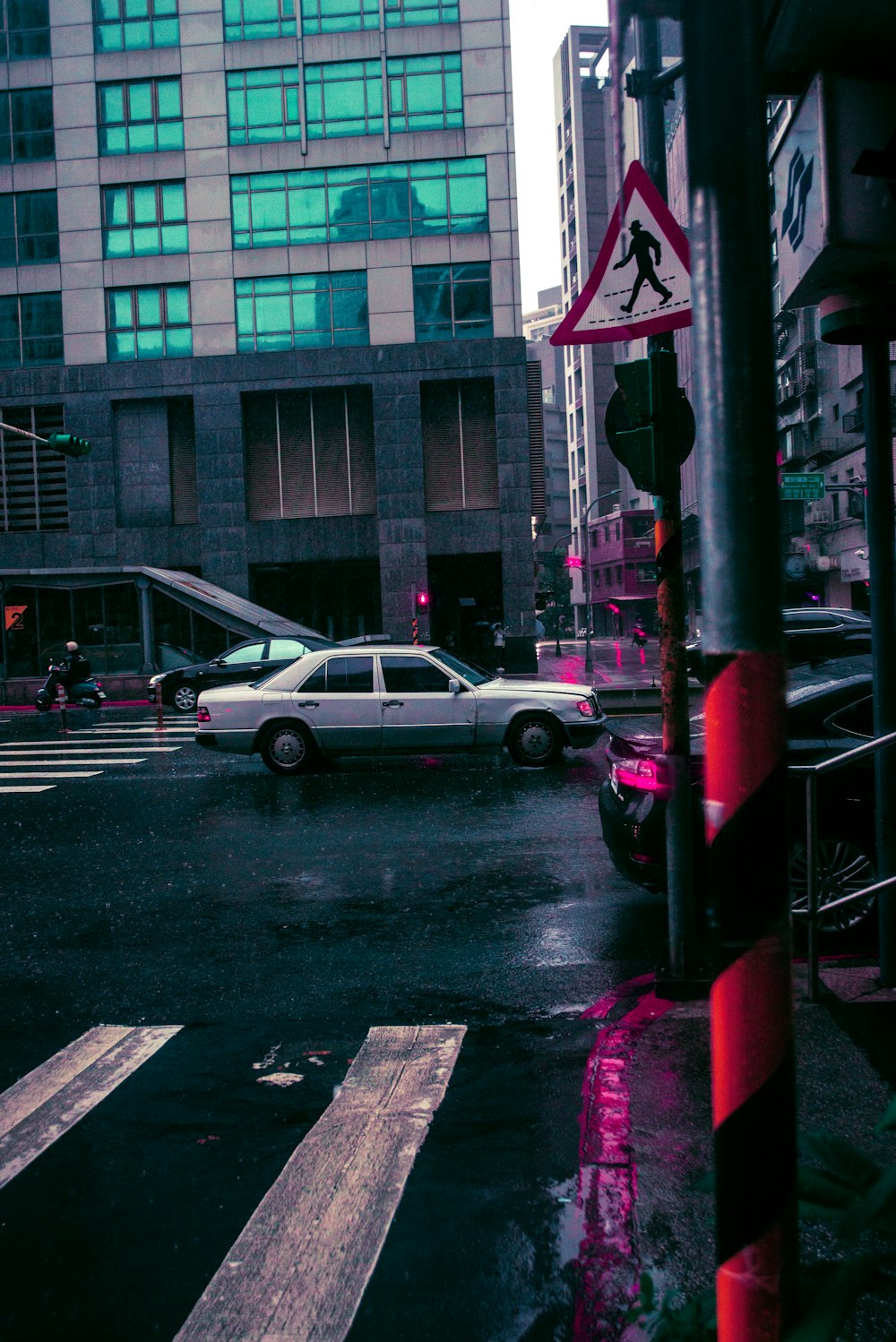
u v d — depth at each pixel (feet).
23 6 121.90
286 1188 11.80
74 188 121.29
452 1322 9.23
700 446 5.19
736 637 5.05
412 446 119.34
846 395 124.98
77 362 121.49
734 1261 4.97
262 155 120.06
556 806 36.06
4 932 23.76
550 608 303.89
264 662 80.33
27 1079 15.39
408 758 50.39
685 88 5.22
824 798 20.26
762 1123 4.93
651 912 23.27
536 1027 16.76
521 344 119.14
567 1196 11.30
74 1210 11.51
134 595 97.35
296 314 120.67
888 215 12.46
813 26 11.31
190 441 123.24
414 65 119.44
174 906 25.54
